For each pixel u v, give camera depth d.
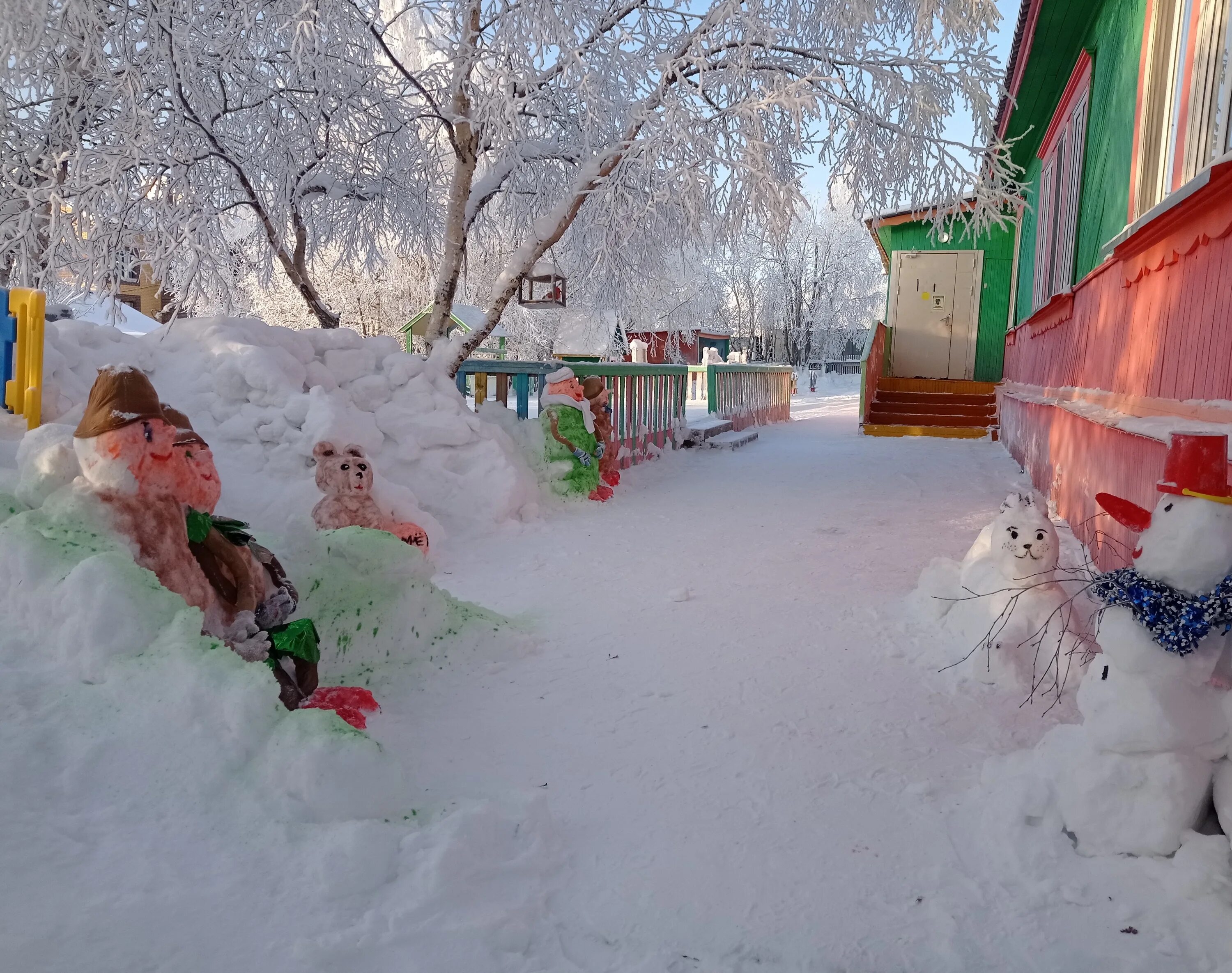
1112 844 2.40
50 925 1.77
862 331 45.28
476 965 1.93
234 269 9.31
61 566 2.59
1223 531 2.34
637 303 11.56
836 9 8.91
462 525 7.05
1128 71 6.60
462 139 9.21
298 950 1.85
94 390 2.90
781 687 3.84
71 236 8.20
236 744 2.36
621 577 5.82
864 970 2.01
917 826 2.64
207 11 7.81
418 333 23.27
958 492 9.25
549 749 3.19
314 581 3.78
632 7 8.48
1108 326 6.61
